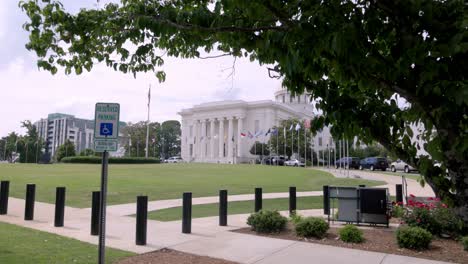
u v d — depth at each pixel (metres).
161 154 133.50
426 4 2.96
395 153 3.62
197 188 20.48
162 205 14.03
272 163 69.44
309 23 3.14
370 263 6.45
